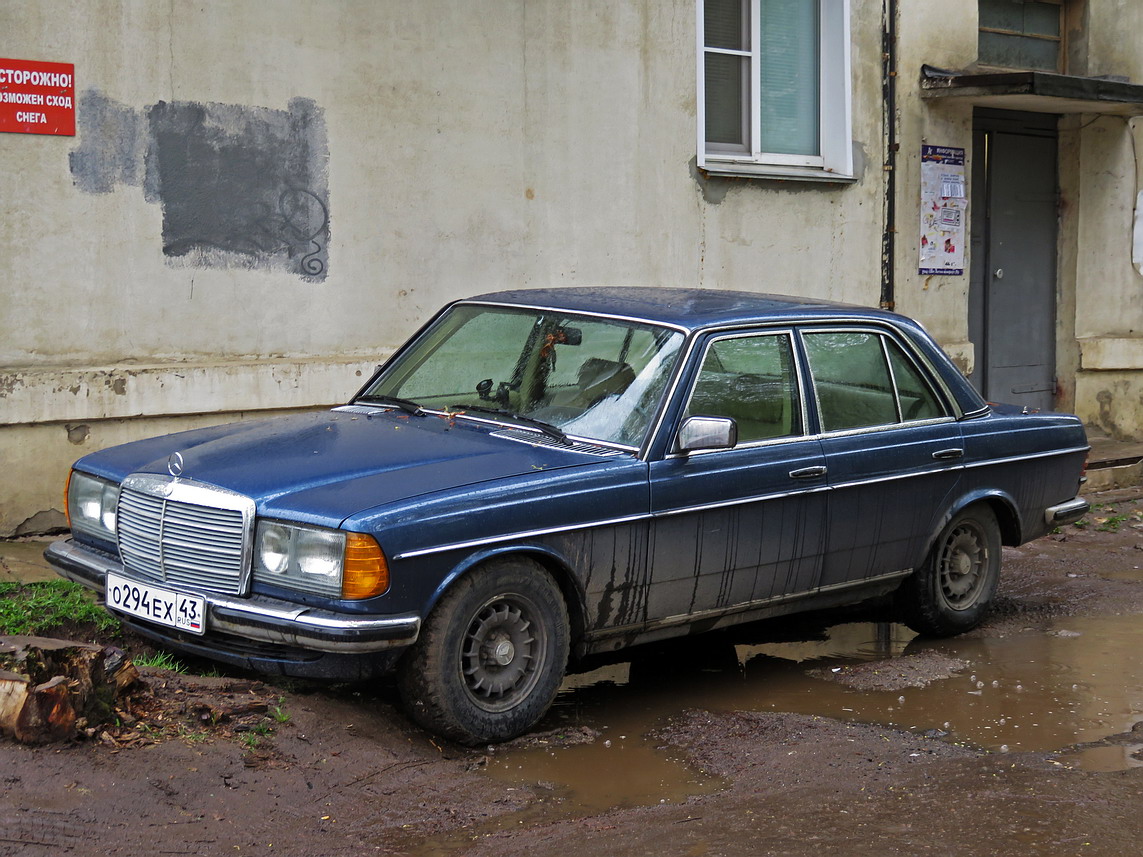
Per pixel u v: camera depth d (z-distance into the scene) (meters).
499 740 4.84
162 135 7.77
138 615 4.84
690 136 10.09
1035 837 3.99
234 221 8.07
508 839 3.98
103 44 7.54
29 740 4.11
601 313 5.70
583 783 4.52
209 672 5.17
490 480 4.75
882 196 11.21
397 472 4.78
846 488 5.85
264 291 8.23
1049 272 12.54
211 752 4.30
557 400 5.46
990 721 5.34
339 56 8.38
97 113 7.55
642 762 4.76
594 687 5.67
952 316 11.72
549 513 4.80
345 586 4.37
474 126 8.99
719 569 5.43
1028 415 6.92
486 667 4.77
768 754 4.86
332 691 5.09
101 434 7.68
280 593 4.54
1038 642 6.64
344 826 4.02
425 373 5.95
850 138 10.95
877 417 6.14
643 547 5.12
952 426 6.42
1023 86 10.64
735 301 6.00
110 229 7.66
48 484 7.55
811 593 5.88
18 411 7.35
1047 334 12.55
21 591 6.12
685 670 5.98
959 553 6.65
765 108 10.87
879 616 7.07
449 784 4.42
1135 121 12.53
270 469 4.82
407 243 8.77
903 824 4.11
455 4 8.81
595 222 9.65
